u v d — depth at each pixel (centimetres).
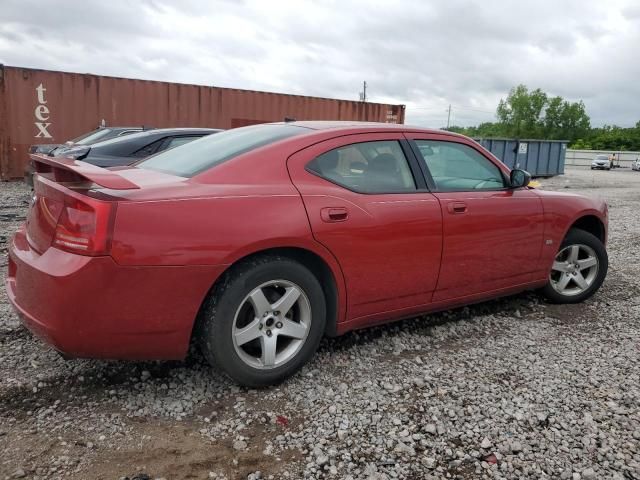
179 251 254
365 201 321
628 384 316
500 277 397
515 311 440
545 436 260
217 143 345
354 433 257
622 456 246
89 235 241
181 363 321
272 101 1472
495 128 9794
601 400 296
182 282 258
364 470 231
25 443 239
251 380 288
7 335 348
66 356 259
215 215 266
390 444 250
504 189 405
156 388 292
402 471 231
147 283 251
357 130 341
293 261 292
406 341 371
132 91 1291
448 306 380
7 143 1198
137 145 720
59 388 287
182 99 1348
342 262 309
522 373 327
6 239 621
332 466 232
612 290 511
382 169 342
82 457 231
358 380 311
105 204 243
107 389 288
